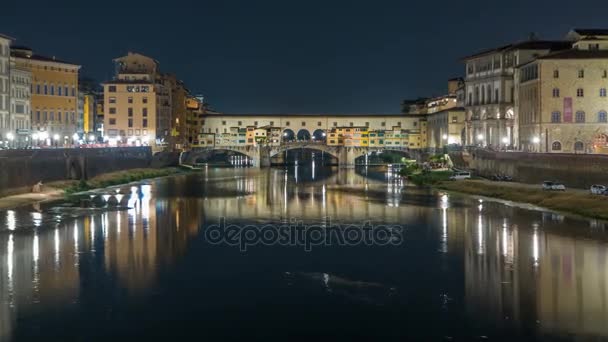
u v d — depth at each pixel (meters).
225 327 48.06
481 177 161.62
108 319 49.34
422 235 81.94
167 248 73.56
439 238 79.56
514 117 173.38
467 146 187.50
